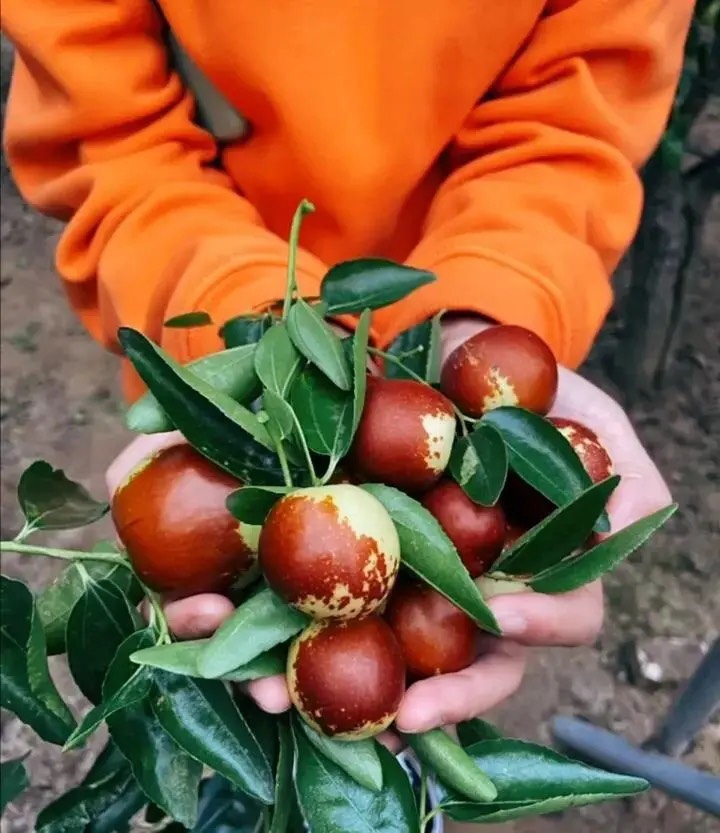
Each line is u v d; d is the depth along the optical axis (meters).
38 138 0.41
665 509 0.22
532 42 0.40
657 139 0.41
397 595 0.23
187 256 0.35
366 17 0.37
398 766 0.22
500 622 0.24
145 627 0.25
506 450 0.22
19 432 0.78
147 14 0.39
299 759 0.23
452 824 0.35
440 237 0.38
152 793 0.23
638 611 0.43
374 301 0.26
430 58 0.38
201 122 0.43
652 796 0.42
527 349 0.25
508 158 0.40
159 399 0.22
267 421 0.22
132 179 0.39
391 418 0.22
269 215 0.43
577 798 0.23
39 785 0.58
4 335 0.86
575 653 0.47
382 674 0.21
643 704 0.44
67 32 0.38
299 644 0.21
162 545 0.22
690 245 0.46
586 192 0.39
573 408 0.32
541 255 0.35
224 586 0.23
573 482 0.23
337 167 0.39
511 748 0.24
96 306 0.43
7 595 0.23
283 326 0.24
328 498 0.20
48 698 0.23
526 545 0.22
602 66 0.40
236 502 0.21
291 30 0.37
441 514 0.23
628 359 0.45
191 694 0.22
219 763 0.22
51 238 0.93
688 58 0.50
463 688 0.23
